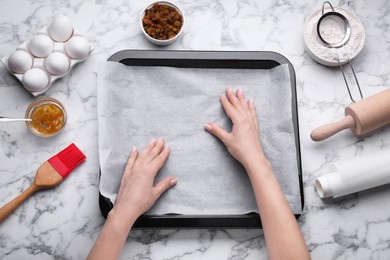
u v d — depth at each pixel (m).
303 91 1.08
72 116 1.04
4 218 0.99
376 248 1.04
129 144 1.01
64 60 0.98
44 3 1.07
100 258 0.89
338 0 1.10
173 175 1.01
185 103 1.04
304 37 1.06
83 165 1.03
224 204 1.00
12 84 1.04
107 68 1.00
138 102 1.03
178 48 1.07
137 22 1.08
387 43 1.10
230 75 1.05
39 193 1.02
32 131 0.99
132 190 0.94
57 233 1.01
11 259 1.00
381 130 1.07
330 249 1.03
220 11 1.09
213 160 1.02
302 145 1.06
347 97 1.08
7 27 1.06
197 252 1.01
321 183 0.99
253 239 1.02
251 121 1.00
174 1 1.08
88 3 1.07
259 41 1.08
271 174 0.94
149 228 0.98
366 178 0.98
